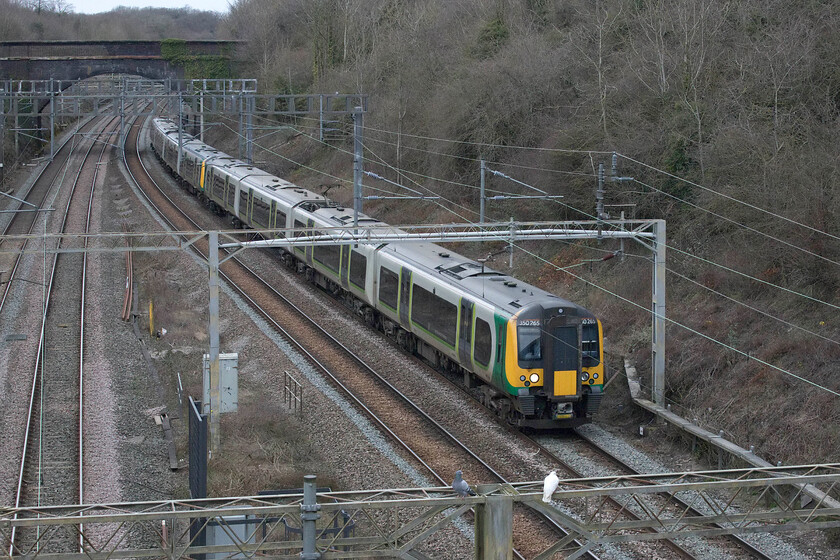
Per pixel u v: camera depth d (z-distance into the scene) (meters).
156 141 99.69
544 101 58.41
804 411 28.61
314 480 16.06
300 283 52.56
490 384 31.67
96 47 96.00
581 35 59.12
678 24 49.91
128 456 27.50
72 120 126.81
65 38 163.12
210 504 19.81
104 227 65.44
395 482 26.11
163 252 58.66
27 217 68.06
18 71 92.12
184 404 32.81
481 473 26.91
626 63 53.03
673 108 47.31
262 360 38.81
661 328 31.95
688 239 42.06
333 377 35.84
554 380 29.59
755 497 25.30
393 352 39.97
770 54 44.59
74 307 45.66
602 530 17.77
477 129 59.53
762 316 34.62
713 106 45.59
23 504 23.92
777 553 21.88
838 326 31.78
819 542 22.52
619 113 50.47
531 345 29.69
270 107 76.50
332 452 28.66
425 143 67.12
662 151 46.50
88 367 36.41
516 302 30.70
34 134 101.62
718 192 41.28
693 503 24.84
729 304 36.56
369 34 90.94
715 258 39.97
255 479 25.48
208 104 99.50
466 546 21.84
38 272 52.38
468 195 60.72
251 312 45.94
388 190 69.81
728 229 40.41
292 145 93.06
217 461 26.94
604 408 34.09
